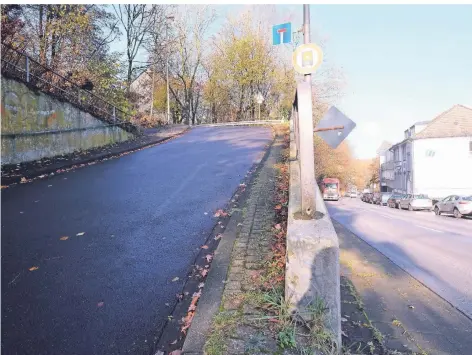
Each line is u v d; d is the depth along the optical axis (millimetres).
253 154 12805
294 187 4836
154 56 37156
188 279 3877
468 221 16859
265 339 2486
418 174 34562
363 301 5082
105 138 15914
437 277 6617
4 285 3775
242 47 41188
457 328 4398
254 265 3840
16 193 7758
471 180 33250
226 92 45812
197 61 46000
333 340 2482
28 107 11172
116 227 5617
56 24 16312
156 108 46281
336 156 41812
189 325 2930
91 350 2773
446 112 36281
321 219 3002
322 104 32406
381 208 29406
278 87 41312
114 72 19875
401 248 9484
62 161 11539
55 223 5812
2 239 5090
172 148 15594
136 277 3961
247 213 5812
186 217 6055
